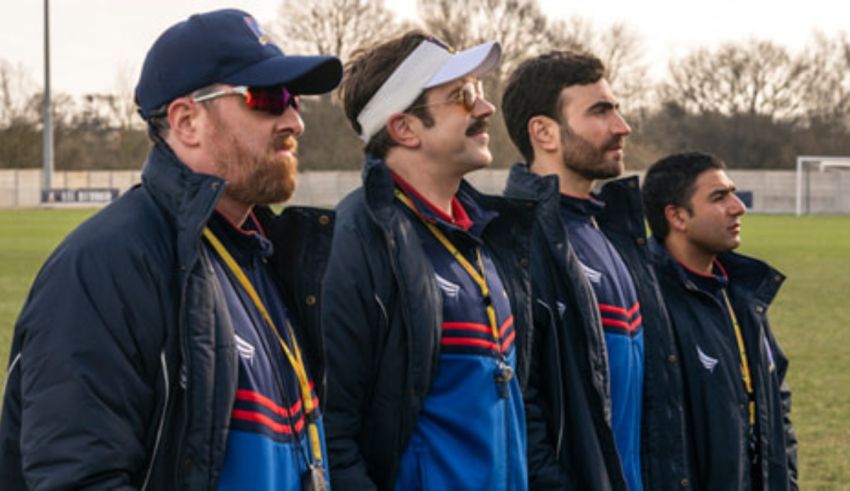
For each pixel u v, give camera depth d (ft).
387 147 12.94
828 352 45.91
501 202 13.05
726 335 16.24
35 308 8.58
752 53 249.96
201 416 8.65
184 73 9.32
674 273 16.21
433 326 11.85
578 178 15.14
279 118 9.52
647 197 16.98
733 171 219.41
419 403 11.81
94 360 8.42
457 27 198.59
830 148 246.27
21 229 130.21
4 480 8.88
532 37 201.67
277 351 9.69
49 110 188.03
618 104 15.20
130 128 220.43
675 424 15.07
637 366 14.78
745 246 114.73
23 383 8.57
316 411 10.08
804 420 32.55
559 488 13.32
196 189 8.92
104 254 8.64
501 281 12.86
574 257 13.83
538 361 13.70
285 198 9.66
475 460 11.99
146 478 8.70
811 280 78.95
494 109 12.91
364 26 177.27
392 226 12.00
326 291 11.91
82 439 8.30
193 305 8.74
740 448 15.92
